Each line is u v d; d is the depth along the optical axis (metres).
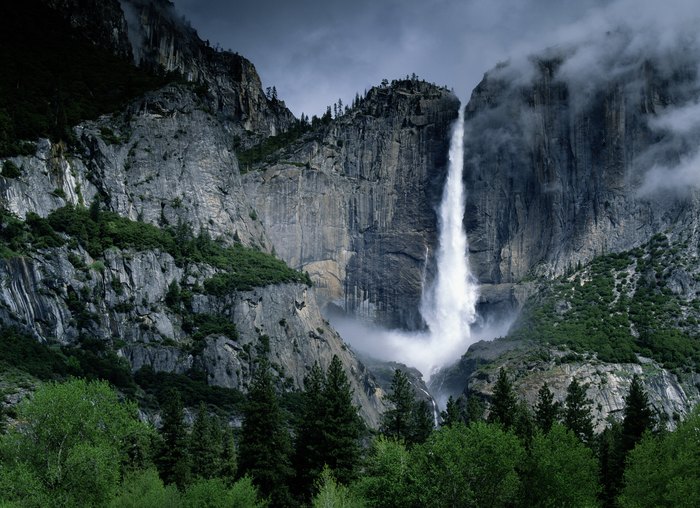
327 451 122.88
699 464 95.12
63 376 156.00
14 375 145.25
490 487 94.56
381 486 96.88
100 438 98.56
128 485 107.75
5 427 117.62
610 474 125.75
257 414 124.19
